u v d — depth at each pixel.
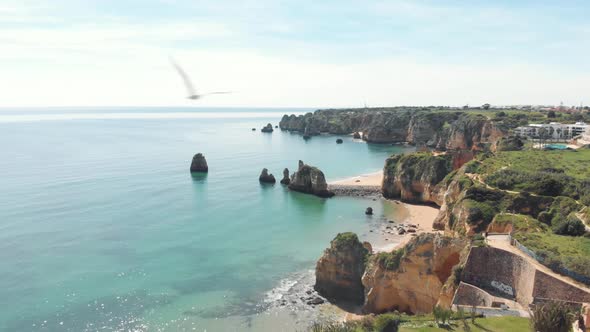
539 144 144.75
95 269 73.06
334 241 67.25
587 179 77.75
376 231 96.88
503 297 48.59
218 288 67.94
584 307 40.28
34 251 79.69
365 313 60.50
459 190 92.94
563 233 59.19
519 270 48.88
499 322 42.66
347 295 65.31
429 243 57.53
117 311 60.00
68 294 64.06
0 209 105.00
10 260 75.38
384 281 59.91
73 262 75.44
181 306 61.94
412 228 98.56
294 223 102.75
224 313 60.50
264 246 86.44
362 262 65.69
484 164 103.19
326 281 66.50
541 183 76.94
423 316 48.78
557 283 44.56
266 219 105.88
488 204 76.19
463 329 42.16
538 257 49.38
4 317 57.41
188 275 72.06
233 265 76.69
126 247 83.50
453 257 56.38
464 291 49.31
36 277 69.19
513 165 96.19
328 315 60.09
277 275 72.94
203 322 58.03
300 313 60.69
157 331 55.50
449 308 48.62
